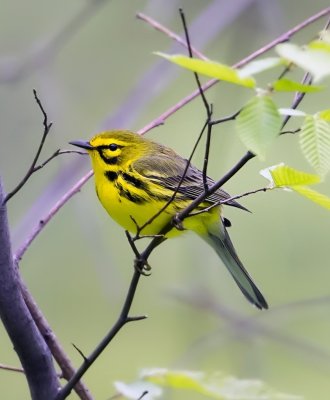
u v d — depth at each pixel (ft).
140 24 49.93
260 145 17.48
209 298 38.91
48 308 48.88
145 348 49.32
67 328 48.98
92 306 49.37
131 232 32.24
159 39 49.90
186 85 50.47
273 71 45.44
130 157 31.30
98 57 49.60
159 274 49.90
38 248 47.73
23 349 22.30
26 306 22.31
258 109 17.66
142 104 40.34
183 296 39.22
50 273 48.57
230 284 43.75
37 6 49.55
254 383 24.06
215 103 43.50
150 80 40.65
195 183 31.22
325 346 47.60
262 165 47.80
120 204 30.94
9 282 21.84
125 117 40.09
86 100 48.37
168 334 49.52
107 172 31.24
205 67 17.43
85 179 26.89
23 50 47.50
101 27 50.16
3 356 48.96
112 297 39.75
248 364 37.24
